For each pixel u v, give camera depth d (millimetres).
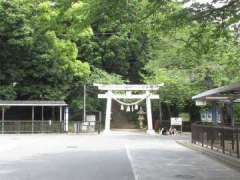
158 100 53156
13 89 50719
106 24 16578
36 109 54062
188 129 50625
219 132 21141
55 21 17500
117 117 59188
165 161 19328
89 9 15500
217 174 15297
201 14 16156
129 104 47812
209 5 15922
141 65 58688
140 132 49719
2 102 45781
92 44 56031
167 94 47719
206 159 20281
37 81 52344
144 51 57562
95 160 19438
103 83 52656
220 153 20422
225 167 17281
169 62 44625
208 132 23672
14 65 51156
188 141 31047
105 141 33188
